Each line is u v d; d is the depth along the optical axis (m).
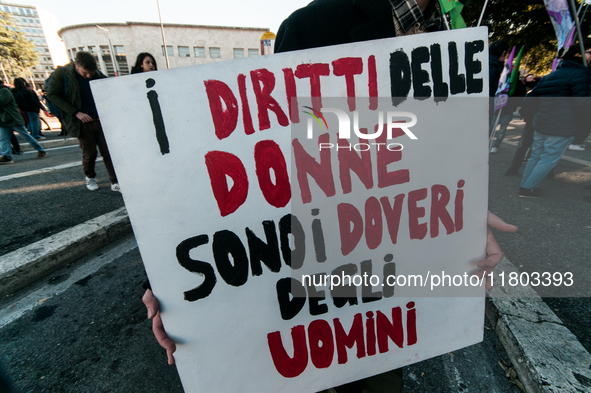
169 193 0.65
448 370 1.35
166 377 1.35
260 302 0.73
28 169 5.14
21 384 1.32
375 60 0.70
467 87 0.75
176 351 0.71
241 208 0.69
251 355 0.75
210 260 0.69
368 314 0.81
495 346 1.44
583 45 3.53
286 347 0.77
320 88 0.69
